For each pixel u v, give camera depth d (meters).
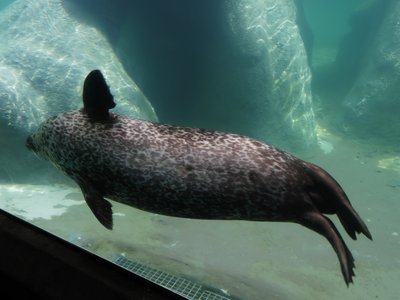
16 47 10.51
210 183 2.75
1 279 1.85
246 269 6.22
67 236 6.12
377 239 7.84
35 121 9.52
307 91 14.11
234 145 2.86
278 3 13.64
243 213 2.84
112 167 2.94
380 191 10.48
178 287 3.97
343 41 22.17
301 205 2.79
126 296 1.62
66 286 1.71
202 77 13.59
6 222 2.13
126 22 12.71
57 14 11.45
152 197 2.91
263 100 12.77
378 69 15.39
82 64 10.54
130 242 6.21
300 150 13.31
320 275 6.28
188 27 13.30
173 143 2.89
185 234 7.40
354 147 14.21
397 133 14.22
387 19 16.27
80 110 3.36
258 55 12.48
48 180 9.35
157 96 13.77
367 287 6.03
